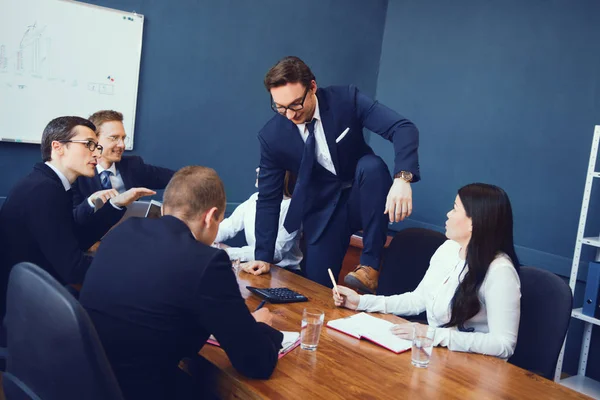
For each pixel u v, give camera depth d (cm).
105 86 344
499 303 173
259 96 409
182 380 155
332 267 281
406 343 164
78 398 109
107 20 338
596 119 334
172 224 137
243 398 130
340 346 159
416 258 256
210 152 394
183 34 369
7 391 127
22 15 312
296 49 421
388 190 255
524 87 371
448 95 419
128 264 130
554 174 354
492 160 389
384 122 248
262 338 133
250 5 393
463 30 409
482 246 180
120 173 314
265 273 238
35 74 321
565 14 350
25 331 117
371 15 458
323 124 251
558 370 320
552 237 354
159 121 370
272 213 260
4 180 323
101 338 128
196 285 125
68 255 204
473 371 150
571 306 186
